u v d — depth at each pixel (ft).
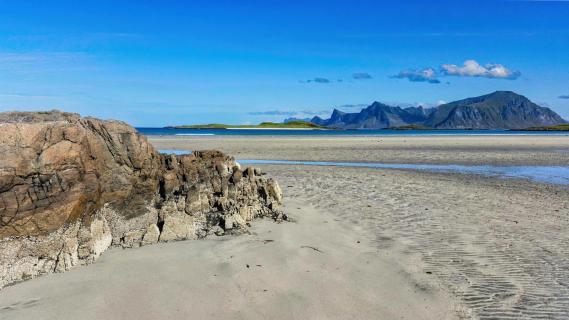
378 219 42.34
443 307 22.74
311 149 151.43
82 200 27.50
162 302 21.94
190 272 25.79
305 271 26.78
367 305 22.59
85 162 28.04
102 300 21.93
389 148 159.53
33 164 25.04
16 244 24.39
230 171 44.34
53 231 25.80
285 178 73.31
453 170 90.48
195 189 36.78
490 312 22.33
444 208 48.39
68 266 25.75
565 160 114.73
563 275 27.66
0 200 23.80
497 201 53.47
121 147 32.35
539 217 44.27
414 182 70.18
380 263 29.14
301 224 38.70
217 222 36.11
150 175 35.22
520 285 25.93
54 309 20.92
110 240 30.19
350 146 170.19
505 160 114.11
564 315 22.15
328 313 21.49
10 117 28.89
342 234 36.17
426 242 34.55
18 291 22.76
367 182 69.15
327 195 55.72
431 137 291.38
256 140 216.33
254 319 20.62
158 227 33.22
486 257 30.99
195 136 276.82
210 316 20.76
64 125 27.02
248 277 25.30
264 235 34.27
